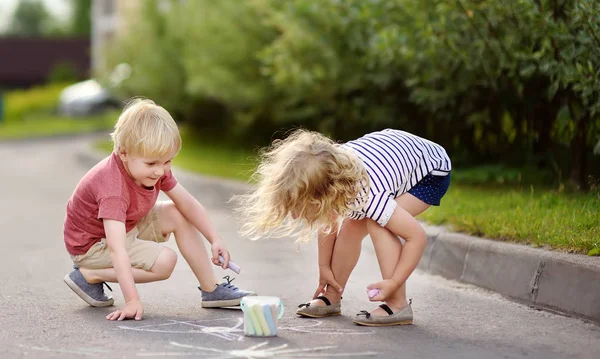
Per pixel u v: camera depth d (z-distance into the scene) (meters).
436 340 4.55
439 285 6.13
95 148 23.58
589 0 6.68
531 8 7.54
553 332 4.73
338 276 5.17
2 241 8.73
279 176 4.61
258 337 4.60
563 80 7.48
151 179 4.96
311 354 4.24
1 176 17.69
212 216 10.74
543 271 5.38
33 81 60.09
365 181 4.68
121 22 25.20
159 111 4.96
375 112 12.30
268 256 7.71
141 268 5.18
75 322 4.93
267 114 16.45
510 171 9.70
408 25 10.23
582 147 8.57
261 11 14.71
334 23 12.15
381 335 4.67
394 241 4.85
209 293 5.36
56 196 13.76
